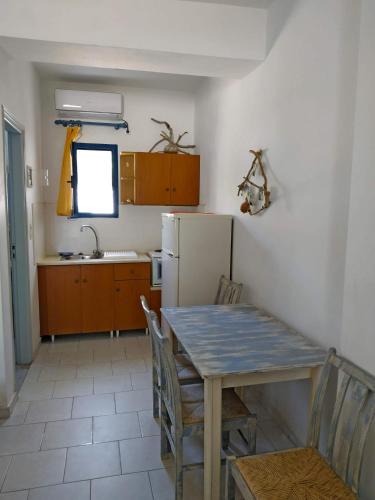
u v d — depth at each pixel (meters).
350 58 1.85
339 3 1.92
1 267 2.54
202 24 2.62
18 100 3.12
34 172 3.83
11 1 2.35
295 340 2.15
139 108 4.66
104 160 4.63
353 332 1.66
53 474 2.12
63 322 4.12
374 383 1.43
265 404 2.83
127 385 3.15
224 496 1.98
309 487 1.44
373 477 1.57
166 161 4.50
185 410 1.97
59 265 4.03
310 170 2.20
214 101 3.99
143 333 4.42
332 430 1.59
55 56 2.68
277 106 2.58
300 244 2.32
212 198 4.12
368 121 1.54
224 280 3.21
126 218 4.76
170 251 3.51
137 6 2.50
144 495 1.98
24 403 2.85
